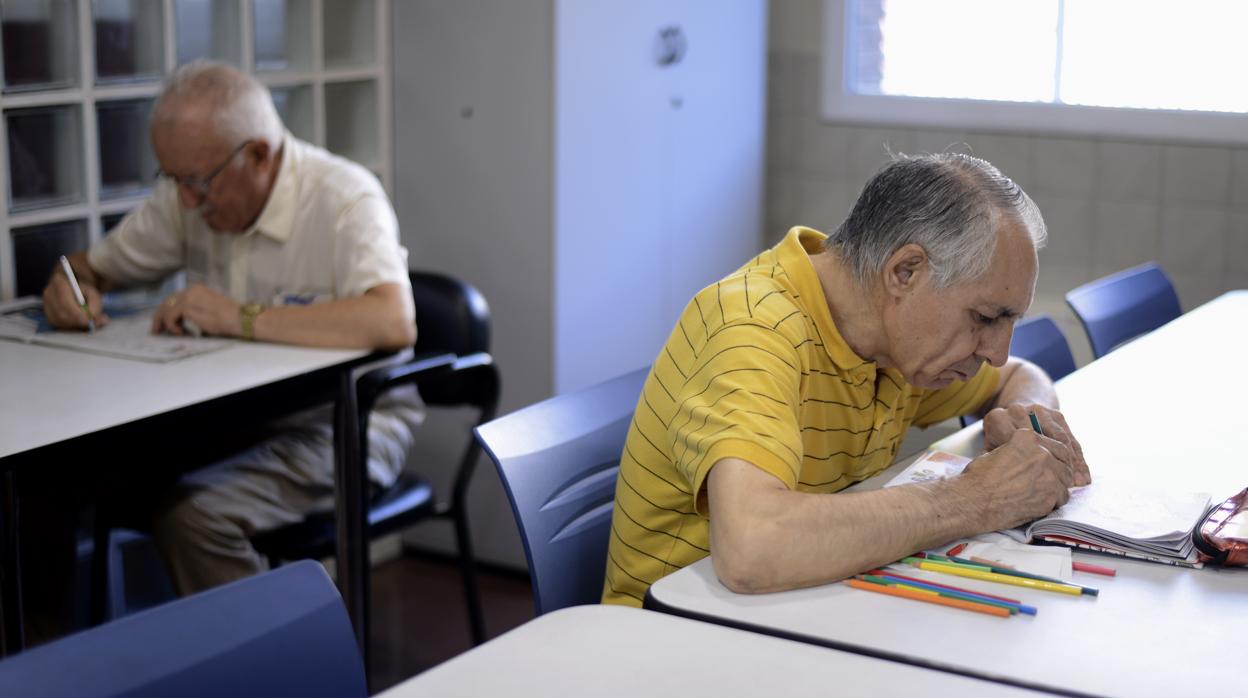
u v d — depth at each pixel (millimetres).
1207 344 2268
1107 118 3500
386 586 3199
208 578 2299
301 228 2500
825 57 3836
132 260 2584
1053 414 1606
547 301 3105
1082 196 3584
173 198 2545
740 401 1329
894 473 1548
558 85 3018
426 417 3281
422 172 3209
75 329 2381
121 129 2666
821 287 1495
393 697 1041
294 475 2400
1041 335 2295
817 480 1560
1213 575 1288
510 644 1133
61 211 2566
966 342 1425
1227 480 1542
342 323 2307
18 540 1889
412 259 3266
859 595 1234
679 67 3418
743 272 1526
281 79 2922
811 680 1067
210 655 1117
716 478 1281
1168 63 3445
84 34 2535
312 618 1188
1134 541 1321
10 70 2436
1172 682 1069
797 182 3961
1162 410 1854
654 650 1121
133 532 2357
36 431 1830
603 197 3211
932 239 1390
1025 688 1062
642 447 1483
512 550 3256
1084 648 1128
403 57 3176
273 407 2121
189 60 2750
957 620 1181
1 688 1007
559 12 2986
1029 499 1378
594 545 1631
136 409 1936
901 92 3811
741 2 3641
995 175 1428
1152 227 3514
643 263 3383
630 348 3381
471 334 2594
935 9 3719
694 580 1269
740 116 3707
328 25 3107
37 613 2150
